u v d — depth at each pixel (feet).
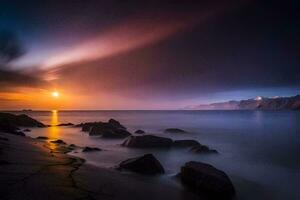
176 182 35.76
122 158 57.26
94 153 61.36
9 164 29.01
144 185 30.71
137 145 72.69
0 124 84.38
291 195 35.65
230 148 84.28
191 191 31.71
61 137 107.04
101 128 116.98
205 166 37.01
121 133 103.71
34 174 25.71
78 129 147.74
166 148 72.13
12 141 51.31
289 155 70.59
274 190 37.83
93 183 26.18
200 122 256.52
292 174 48.21
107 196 22.61
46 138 89.51
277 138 114.83
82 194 21.71
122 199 22.80
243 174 48.26
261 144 94.43
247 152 75.56
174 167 51.39
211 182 32.40
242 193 36.01
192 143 75.36
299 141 102.94
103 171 34.63
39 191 20.54
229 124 220.43
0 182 21.59
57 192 21.03
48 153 42.70
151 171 39.34
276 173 49.01
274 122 260.83
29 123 159.33
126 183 29.71
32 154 38.60
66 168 31.37
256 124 224.94
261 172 49.83
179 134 125.90
